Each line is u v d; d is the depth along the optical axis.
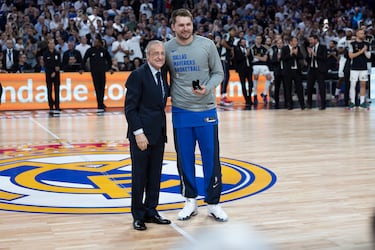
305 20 18.34
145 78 4.52
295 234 4.32
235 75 15.45
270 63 14.88
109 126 10.91
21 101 14.20
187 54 4.71
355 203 5.20
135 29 16.11
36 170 6.79
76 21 15.87
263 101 15.48
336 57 15.94
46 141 9.11
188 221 4.73
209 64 4.79
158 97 4.55
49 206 5.20
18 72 14.36
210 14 18.17
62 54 15.09
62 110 14.00
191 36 4.73
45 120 11.98
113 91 14.75
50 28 15.98
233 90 15.48
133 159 4.55
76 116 12.67
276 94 14.26
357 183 6.00
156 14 17.86
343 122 11.16
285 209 5.02
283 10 19.31
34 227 4.58
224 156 7.62
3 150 8.29
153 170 4.65
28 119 12.17
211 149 4.78
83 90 14.55
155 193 4.69
